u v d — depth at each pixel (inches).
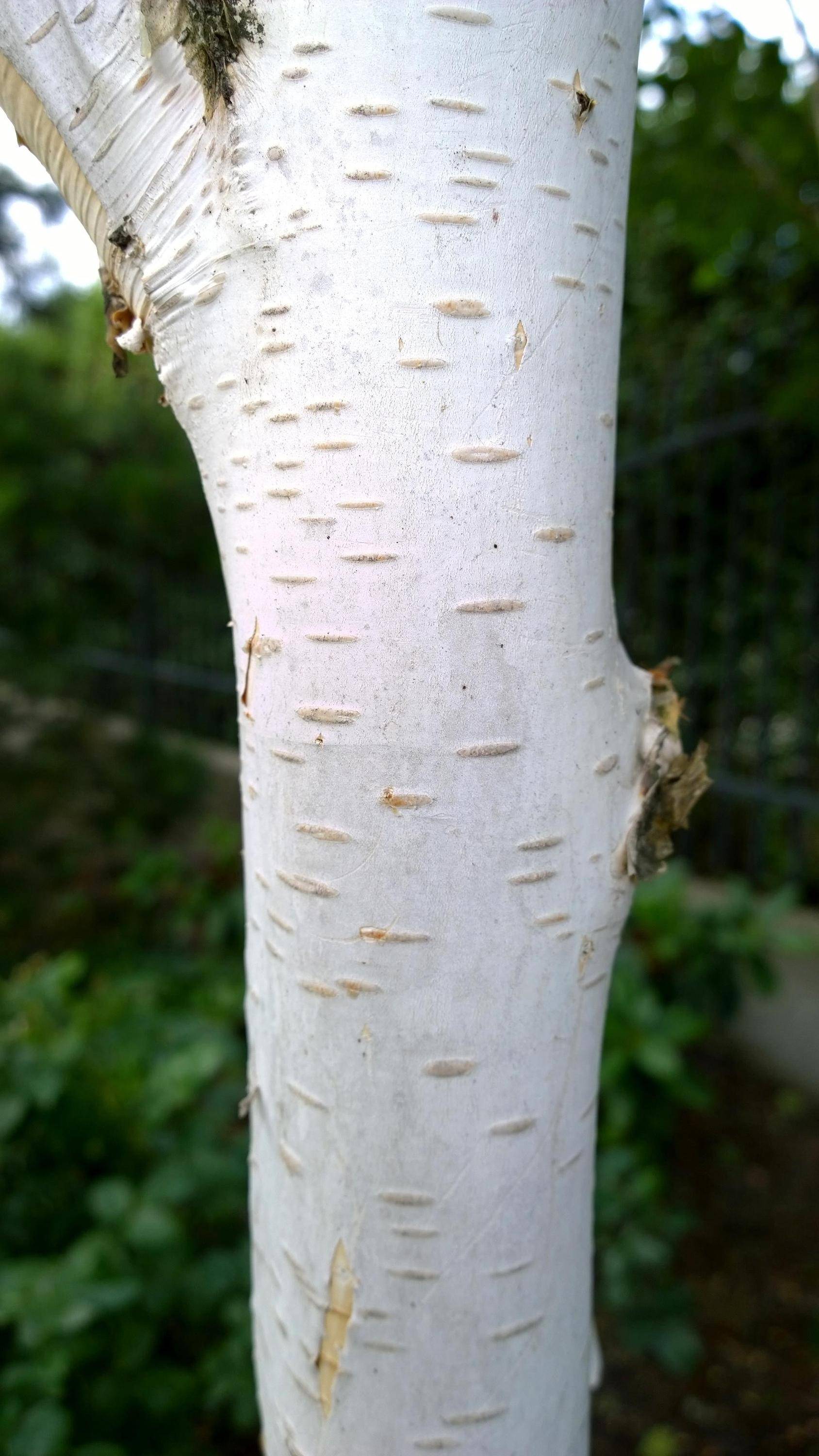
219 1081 34.4
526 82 9.5
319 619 10.2
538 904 10.7
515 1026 10.8
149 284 10.8
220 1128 30.6
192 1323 27.3
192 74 9.7
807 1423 29.5
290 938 11.0
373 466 9.8
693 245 42.1
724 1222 37.3
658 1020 35.5
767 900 48.4
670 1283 31.7
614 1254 29.9
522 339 9.9
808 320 48.4
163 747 68.4
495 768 10.3
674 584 63.0
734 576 48.8
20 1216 27.7
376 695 10.1
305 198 9.5
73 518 67.2
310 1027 11.0
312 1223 11.3
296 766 10.6
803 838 48.5
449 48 9.3
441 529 9.8
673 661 13.4
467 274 9.6
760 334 57.1
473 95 9.4
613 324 11.0
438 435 9.7
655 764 11.9
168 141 10.1
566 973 11.2
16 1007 33.3
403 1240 11.0
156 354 11.4
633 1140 35.9
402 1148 10.8
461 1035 10.6
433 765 10.2
